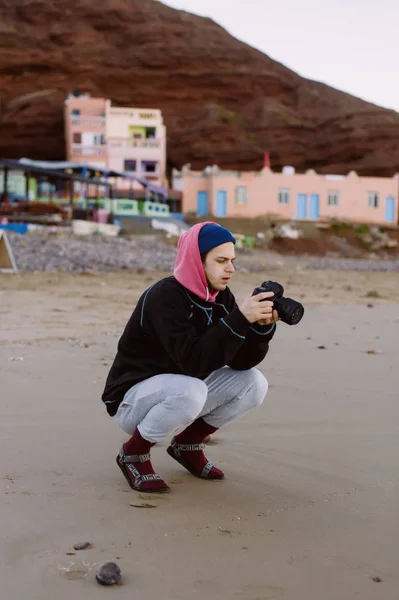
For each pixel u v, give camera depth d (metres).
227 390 3.39
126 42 74.69
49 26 74.00
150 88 73.12
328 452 3.84
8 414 4.45
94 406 4.73
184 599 2.16
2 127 61.66
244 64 77.38
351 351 7.32
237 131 67.44
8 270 17.06
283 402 5.00
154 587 2.23
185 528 2.74
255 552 2.53
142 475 3.21
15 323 8.59
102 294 13.00
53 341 7.35
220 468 3.55
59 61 70.88
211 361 2.96
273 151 68.94
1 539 2.56
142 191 50.53
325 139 70.19
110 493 3.12
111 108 54.84
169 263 22.33
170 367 3.23
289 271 24.48
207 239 3.06
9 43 70.06
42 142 61.28
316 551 2.54
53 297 12.04
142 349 3.26
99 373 5.79
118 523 2.77
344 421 4.52
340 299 14.09
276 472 3.50
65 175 37.16
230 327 2.93
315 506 3.02
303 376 5.94
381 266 32.22
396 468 3.57
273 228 49.31
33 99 62.84
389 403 5.04
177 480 3.37
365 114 70.06
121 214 42.12
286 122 70.50
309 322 9.87
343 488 3.27
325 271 26.12
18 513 2.83
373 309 12.06
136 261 21.83
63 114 61.19
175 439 3.51
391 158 68.00
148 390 3.18
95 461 3.60
